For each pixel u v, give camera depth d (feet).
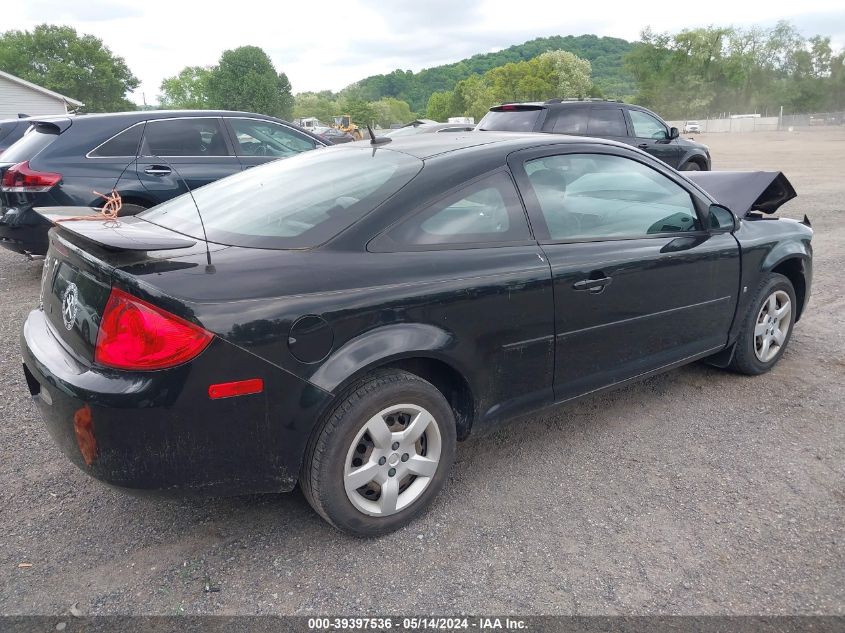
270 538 8.74
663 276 11.24
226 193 10.45
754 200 13.89
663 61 288.51
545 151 10.46
